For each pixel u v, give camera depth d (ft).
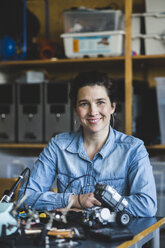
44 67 10.94
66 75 11.20
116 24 9.43
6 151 11.01
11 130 10.02
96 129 5.17
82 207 4.74
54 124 9.73
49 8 11.18
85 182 5.27
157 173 9.65
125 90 9.27
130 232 3.67
